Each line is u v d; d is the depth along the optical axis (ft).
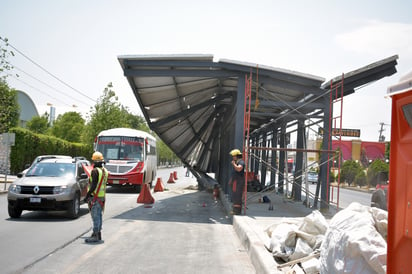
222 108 75.51
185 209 52.80
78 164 44.75
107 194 71.77
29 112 212.43
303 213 45.16
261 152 90.48
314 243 21.88
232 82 56.90
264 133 82.53
